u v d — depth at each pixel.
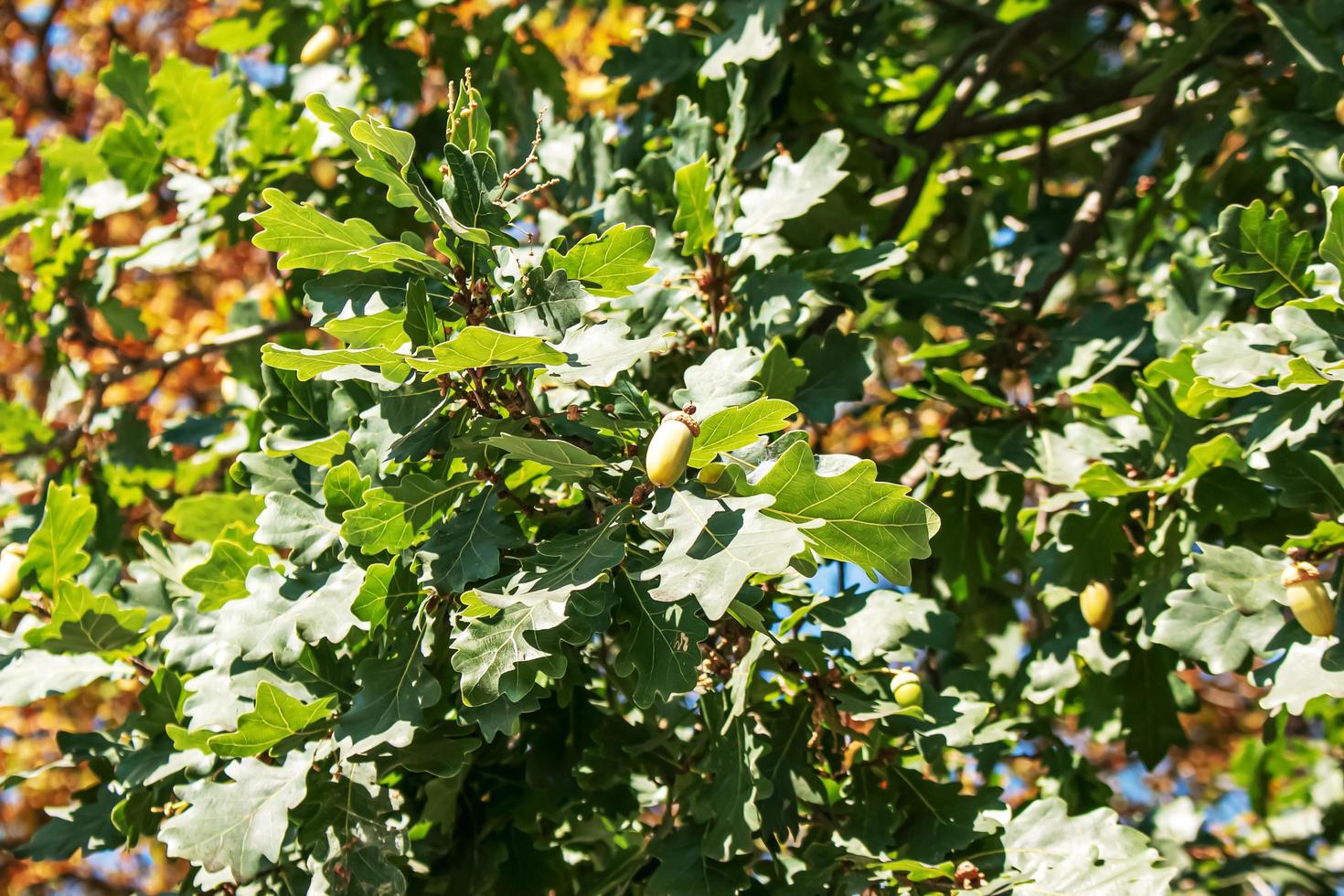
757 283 3.65
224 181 4.87
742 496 2.55
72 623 3.44
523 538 2.77
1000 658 4.89
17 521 4.50
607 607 2.65
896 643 3.23
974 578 4.55
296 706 2.87
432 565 2.72
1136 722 4.11
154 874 9.07
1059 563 3.87
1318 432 3.35
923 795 3.24
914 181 4.99
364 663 2.89
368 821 2.95
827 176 3.70
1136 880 2.91
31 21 9.34
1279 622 3.08
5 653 3.64
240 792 2.86
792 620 3.18
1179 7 5.53
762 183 4.72
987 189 6.51
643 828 3.92
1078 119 6.92
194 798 2.85
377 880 2.91
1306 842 5.80
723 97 4.61
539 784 3.46
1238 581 3.13
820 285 4.02
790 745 3.25
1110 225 6.13
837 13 5.45
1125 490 3.58
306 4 5.14
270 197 2.56
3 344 7.63
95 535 4.91
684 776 3.37
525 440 2.53
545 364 2.49
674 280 3.75
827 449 6.93
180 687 3.43
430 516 2.87
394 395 2.73
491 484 2.86
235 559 3.30
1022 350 4.36
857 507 2.57
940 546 4.52
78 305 5.01
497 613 2.53
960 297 4.42
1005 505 4.27
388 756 3.00
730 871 3.14
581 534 2.61
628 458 2.82
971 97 5.36
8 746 8.80
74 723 8.55
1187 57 4.66
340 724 2.83
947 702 3.34
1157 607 3.63
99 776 3.64
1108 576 3.85
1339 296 3.05
